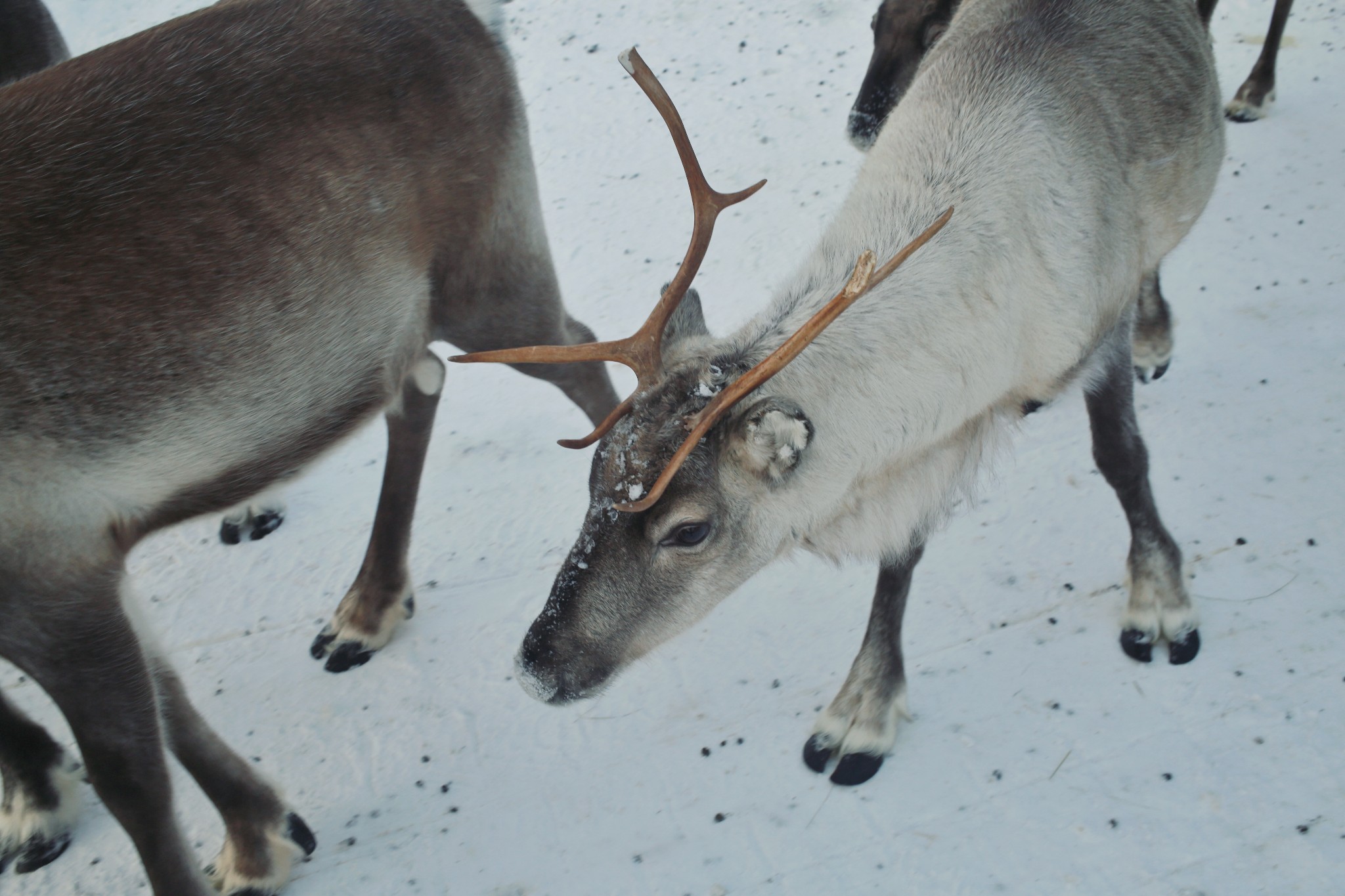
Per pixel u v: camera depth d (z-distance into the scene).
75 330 2.42
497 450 4.58
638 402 2.48
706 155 6.07
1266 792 2.87
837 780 3.09
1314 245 4.80
